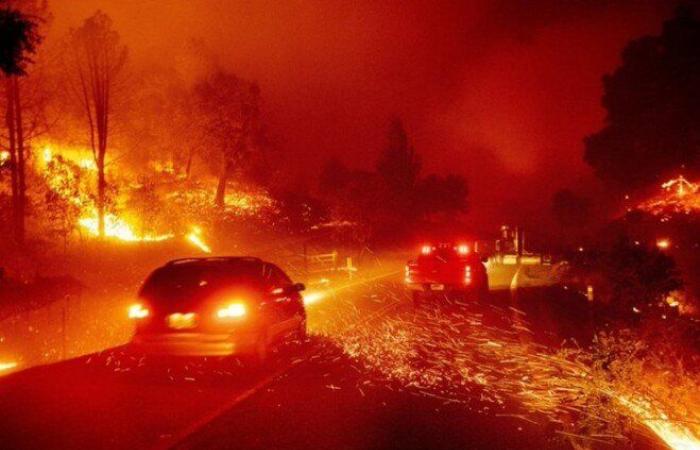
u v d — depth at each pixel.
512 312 16.05
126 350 11.21
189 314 9.45
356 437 6.34
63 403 7.65
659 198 39.25
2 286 15.13
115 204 26.48
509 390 8.04
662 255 19.25
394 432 6.52
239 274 9.95
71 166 24.52
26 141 24.31
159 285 9.80
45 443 6.12
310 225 42.50
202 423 6.80
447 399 7.74
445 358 9.90
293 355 10.67
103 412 7.27
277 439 6.28
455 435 6.41
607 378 6.66
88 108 26.94
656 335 11.61
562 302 18.41
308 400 7.79
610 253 20.38
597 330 13.04
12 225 21.70
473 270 19.02
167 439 6.25
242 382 8.80
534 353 9.95
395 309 17.05
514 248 40.22
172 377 9.08
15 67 6.49
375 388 8.37
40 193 25.02
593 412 6.49
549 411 7.11
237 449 5.99
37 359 13.35
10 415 7.09
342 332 12.72
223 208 37.69
